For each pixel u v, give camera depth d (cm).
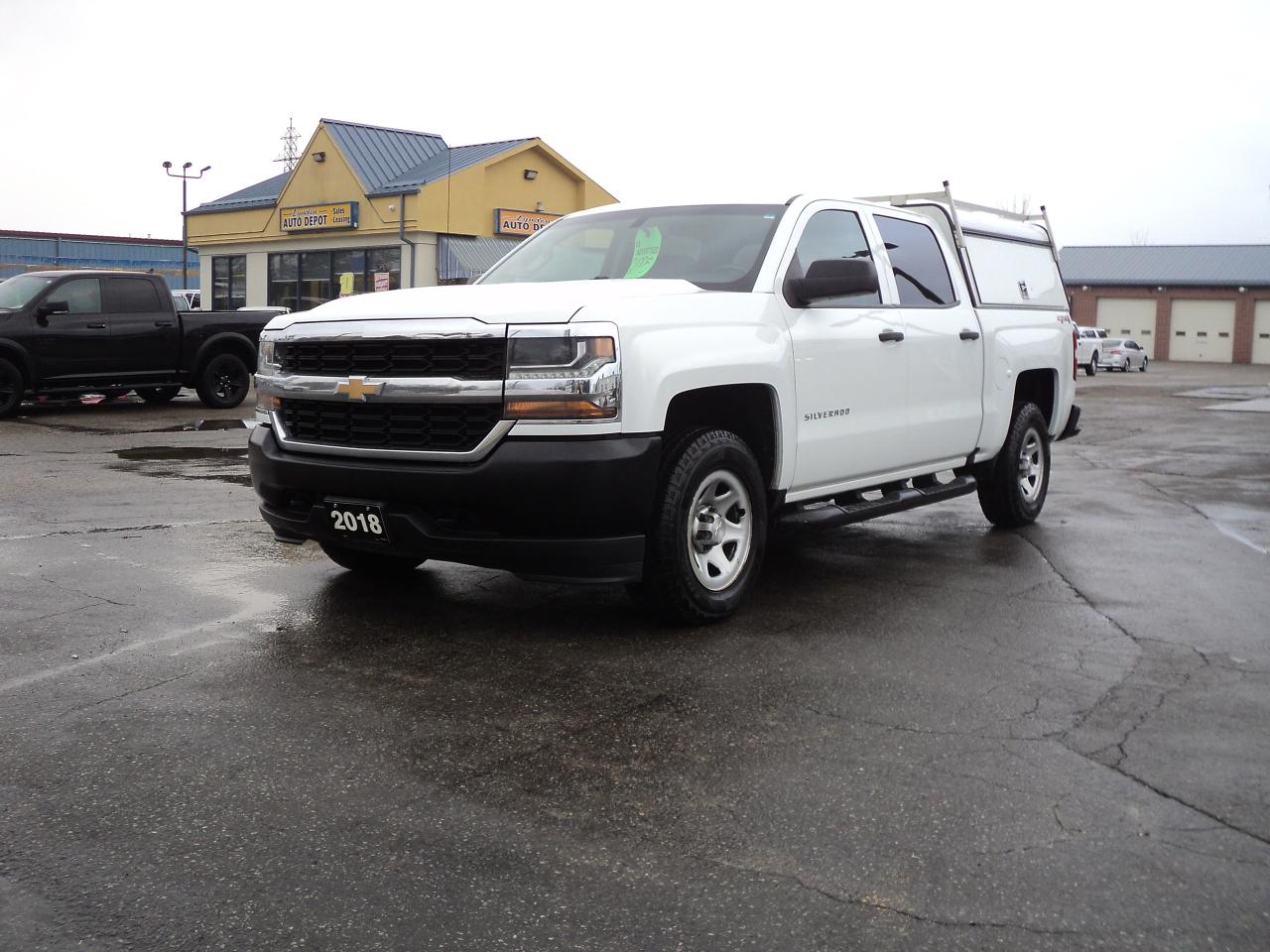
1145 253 6638
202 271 4144
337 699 414
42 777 342
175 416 1579
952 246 725
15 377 1483
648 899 276
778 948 256
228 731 381
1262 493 974
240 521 763
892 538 747
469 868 291
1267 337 6112
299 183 3712
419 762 358
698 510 510
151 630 499
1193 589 603
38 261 5575
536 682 435
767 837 309
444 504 472
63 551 659
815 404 568
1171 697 426
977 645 494
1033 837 310
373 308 501
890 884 284
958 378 688
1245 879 288
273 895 276
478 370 466
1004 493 767
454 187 3416
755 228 579
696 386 491
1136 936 262
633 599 511
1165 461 1232
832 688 432
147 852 297
